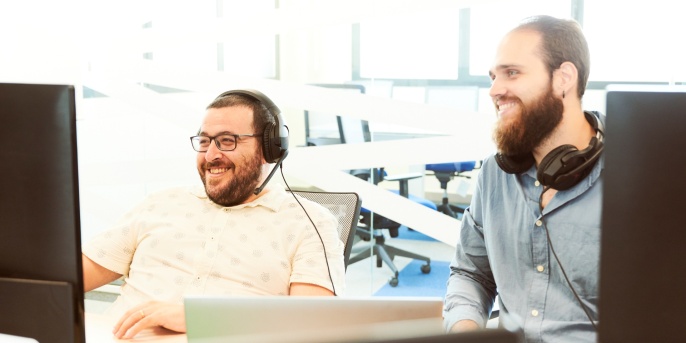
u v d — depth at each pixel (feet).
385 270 14.23
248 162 6.20
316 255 5.96
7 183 3.33
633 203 2.81
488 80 12.34
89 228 12.81
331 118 12.78
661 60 11.13
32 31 12.16
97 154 12.60
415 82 12.51
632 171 2.80
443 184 14.15
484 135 10.48
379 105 10.94
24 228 3.35
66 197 3.29
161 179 12.34
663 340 2.86
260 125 6.23
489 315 5.73
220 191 6.18
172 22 12.53
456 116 10.58
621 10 11.25
